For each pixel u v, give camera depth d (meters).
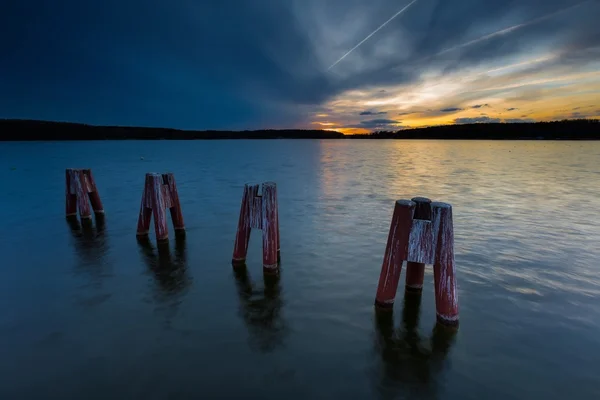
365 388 4.82
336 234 11.70
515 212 14.54
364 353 5.57
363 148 87.38
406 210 6.45
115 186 22.19
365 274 8.53
